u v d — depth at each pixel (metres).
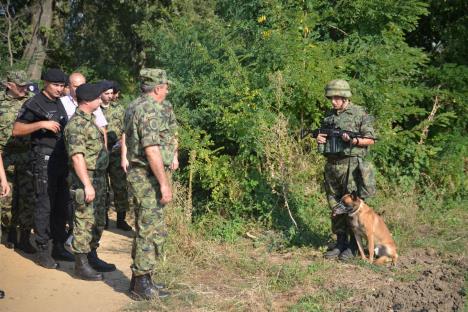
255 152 7.62
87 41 20.62
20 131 5.73
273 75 7.61
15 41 16.58
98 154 5.50
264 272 5.70
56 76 5.76
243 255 6.17
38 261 5.89
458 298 4.93
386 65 8.62
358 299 5.02
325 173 6.28
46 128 5.69
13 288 5.23
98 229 5.66
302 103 8.02
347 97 6.02
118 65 20.86
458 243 6.95
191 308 4.81
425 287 5.26
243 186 7.34
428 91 9.21
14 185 6.21
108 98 7.08
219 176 7.31
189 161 7.32
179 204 6.86
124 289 5.30
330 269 5.85
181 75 8.61
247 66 8.31
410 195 8.39
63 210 6.10
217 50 8.66
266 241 6.68
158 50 9.90
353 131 6.00
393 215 7.64
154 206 4.87
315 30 9.44
